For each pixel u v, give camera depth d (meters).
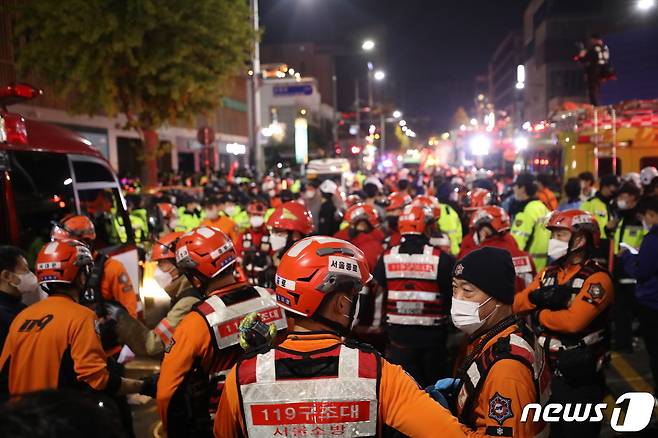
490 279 2.45
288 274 2.09
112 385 3.43
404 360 4.75
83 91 16.75
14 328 3.42
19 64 16.39
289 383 1.95
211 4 17.11
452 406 2.41
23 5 15.78
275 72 57.88
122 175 21.61
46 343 3.33
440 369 4.76
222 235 3.31
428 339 4.71
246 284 3.34
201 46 17.11
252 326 2.49
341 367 1.96
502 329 2.40
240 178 21.53
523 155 18.98
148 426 5.49
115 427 1.20
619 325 7.32
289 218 5.02
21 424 1.08
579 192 8.61
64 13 15.28
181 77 16.81
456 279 2.55
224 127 42.62
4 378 3.42
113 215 7.57
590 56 17.88
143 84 17.06
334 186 10.65
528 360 2.24
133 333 4.21
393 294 4.77
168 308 8.97
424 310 4.69
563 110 14.06
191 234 3.30
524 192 8.57
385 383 1.96
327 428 1.92
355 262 2.13
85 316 3.44
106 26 15.33
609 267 6.52
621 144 12.17
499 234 5.51
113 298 5.05
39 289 5.32
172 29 16.56
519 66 78.88
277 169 27.91
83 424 1.12
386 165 45.53
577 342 3.74
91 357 3.38
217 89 18.78
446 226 9.12
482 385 2.25
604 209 7.89
